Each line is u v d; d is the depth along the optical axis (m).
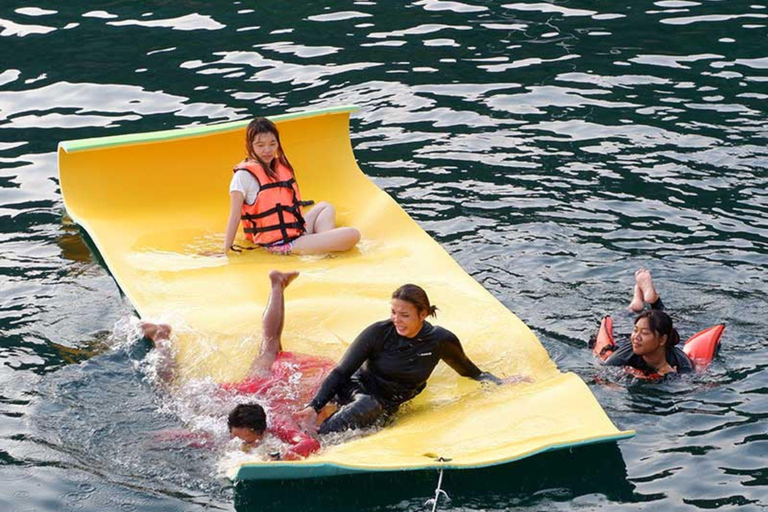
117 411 15.94
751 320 18.22
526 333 17.70
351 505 13.85
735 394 16.22
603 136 25.98
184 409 15.98
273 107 28.02
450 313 18.55
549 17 34.16
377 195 22.89
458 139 26.16
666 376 16.72
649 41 31.97
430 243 21.00
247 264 20.48
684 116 26.91
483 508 13.80
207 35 33.09
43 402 16.11
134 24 33.97
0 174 24.75
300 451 14.77
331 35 32.97
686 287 19.27
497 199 23.12
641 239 21.14
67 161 22.42
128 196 22.53
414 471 14.41
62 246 21.52
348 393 16.09
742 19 33.53
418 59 31.05
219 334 17.77
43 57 31.47
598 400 16.22
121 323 18.47
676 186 23.39
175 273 20.02
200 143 23.39
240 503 13.90
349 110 24.20
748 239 20.98
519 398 15.98
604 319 17.89
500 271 20.16
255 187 21.00
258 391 16.30
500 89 28.91
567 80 29.33
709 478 14.34
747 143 25.33
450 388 16.58
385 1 35.81
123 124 27.20
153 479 14.39
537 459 14.73
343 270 20.27
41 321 18.56
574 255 20.64
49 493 14.08
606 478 14.40
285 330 18.00
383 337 16.02
